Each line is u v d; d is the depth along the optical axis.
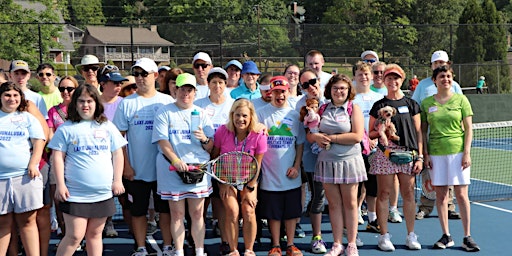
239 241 7.06
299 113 6.18
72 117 5.22
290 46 26.73
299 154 6.17
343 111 5.94
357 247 6.69
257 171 5.82
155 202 6.13
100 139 5.24
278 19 67.81
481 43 31.06
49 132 6.31
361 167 6.02
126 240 7.21
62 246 5.22
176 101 5.88
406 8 54.78
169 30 36.06
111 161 5.36
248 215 5.89
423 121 6.61
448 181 6.45
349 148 5.94
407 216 6.55
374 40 27.81
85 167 5.16
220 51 22.69
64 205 5.17
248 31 27.98
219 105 6.36
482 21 42.34
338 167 5.96
